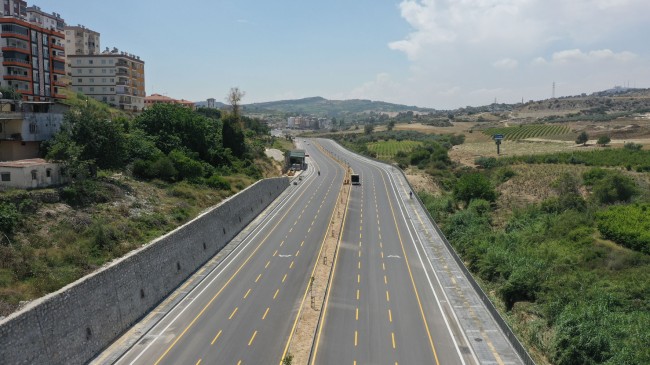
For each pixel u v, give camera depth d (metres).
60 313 33.38
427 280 55.31
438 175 143.50
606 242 68.12
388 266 60.16
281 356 37.25
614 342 41.03
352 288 52.62
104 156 65.31
